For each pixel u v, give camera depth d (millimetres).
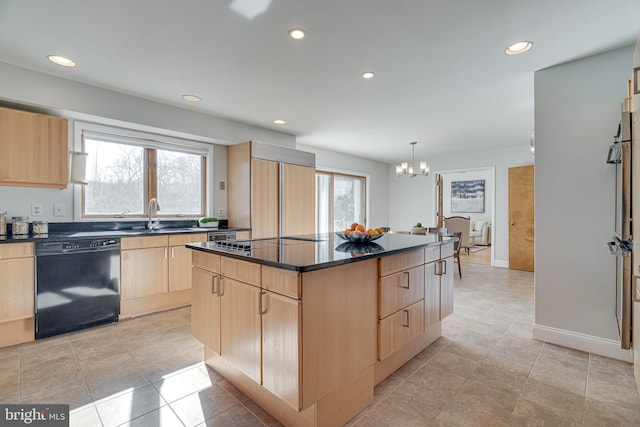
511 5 1783
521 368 2139
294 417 1529
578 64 2424
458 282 4641
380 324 1824
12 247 2422
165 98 3307
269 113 3832
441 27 2010
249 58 2438
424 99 3338
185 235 3445
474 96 3242
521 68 2582
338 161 6445
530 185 5441
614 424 1574
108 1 1764
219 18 1925
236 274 1747
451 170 6680
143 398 1789
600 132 2326
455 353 2363
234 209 4297
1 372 2061
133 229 3578
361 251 1841
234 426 1564
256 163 4086
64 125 2842
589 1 1741
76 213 3178
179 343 2535
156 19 1936
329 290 1501
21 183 2654
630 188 1812
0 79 2512
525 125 4348
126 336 2670
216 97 3281
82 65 2561
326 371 1482
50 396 1801
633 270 1733
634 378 1992
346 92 3145
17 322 2492
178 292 3486
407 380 1991
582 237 2400
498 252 5977
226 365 1976
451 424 1581
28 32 2080
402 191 7609
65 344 2498
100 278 2871
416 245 2143
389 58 2432
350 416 1631
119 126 3373
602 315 2332
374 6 1802
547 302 2553
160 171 3879
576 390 1873
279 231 4324
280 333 1453
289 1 1763
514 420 1605
